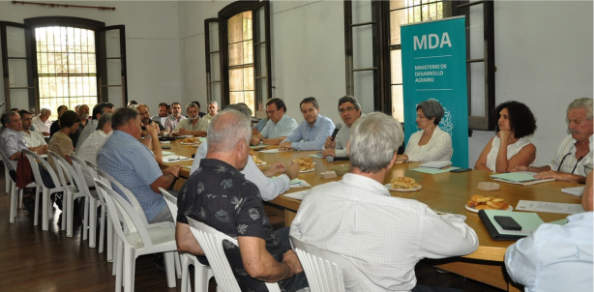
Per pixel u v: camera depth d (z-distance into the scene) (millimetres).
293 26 7414
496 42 4777
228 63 9414
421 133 3775
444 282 3252
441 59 4738
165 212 3186
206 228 1749
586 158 2857
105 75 10398
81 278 3422
